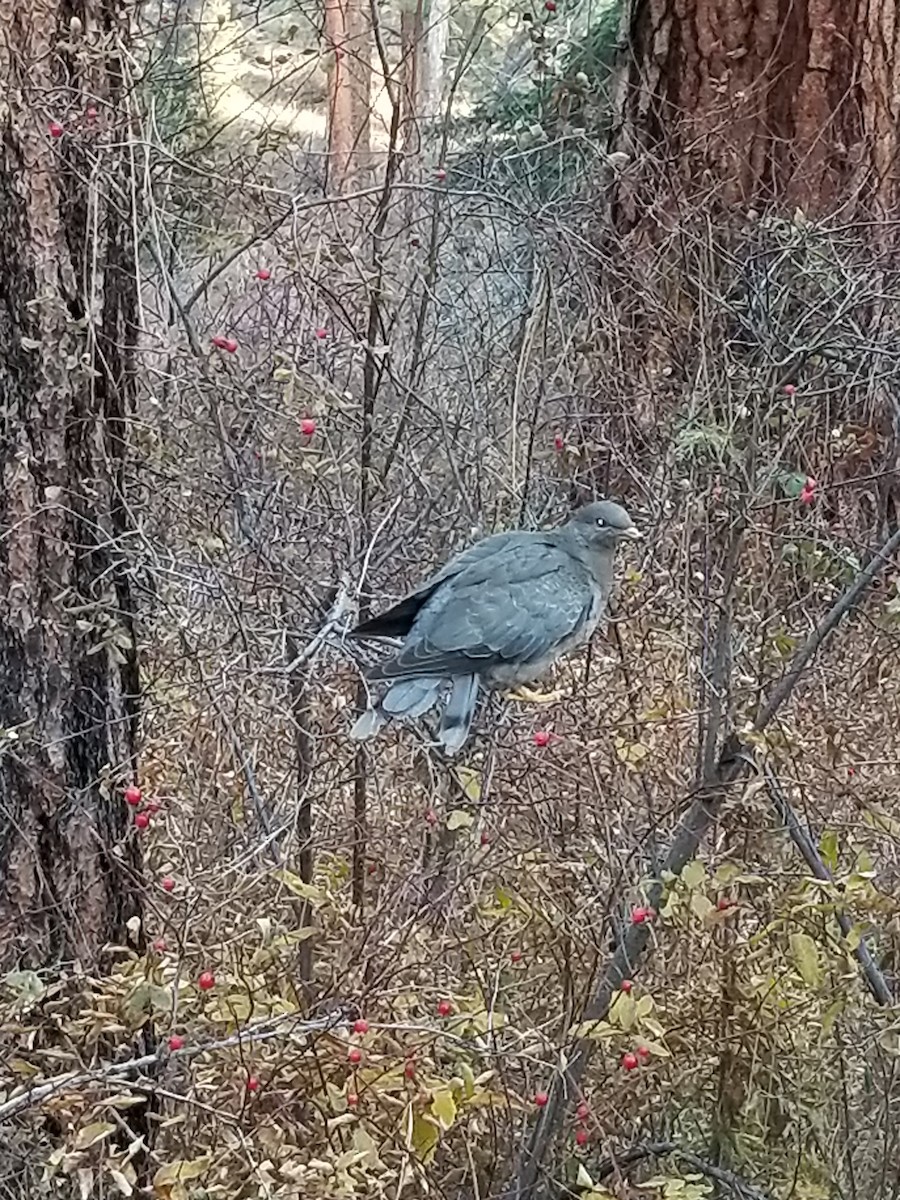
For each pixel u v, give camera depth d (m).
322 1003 3.64
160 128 5.58
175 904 3.75
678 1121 4.61
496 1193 4.13
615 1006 3.60
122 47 4.09
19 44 3.90
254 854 3.88
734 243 6.75
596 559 5.01
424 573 5.48
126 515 4.36
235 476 4.61
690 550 5.04
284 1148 3.25
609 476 6.05
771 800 4.15
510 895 4.15
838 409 6.07
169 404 4.92
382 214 5.21
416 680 4.55
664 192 7.10
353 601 4.50
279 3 7.42
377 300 5.06
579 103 7.78
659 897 4.15
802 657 4.07
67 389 4.06
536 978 4.30
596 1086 4.23
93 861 4.19
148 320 4.90
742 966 4.27
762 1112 4.50
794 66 8.47
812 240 5.94
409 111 6.15
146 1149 3.35
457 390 6.04
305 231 5.41
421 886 4.33
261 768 4.88
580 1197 3.74
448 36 7.07
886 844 4.61
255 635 4.48
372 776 4.86
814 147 8.30
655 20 8.64
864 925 3.77
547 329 6.12
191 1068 3.47
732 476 4.52
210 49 6.86
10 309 4.01
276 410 4.82
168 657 5.00
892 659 5.17
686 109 8.27
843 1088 4.31
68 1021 3.57
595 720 4.63
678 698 4.50
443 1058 4.00
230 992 3.56
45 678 4.13
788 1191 4.26
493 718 4.64
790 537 4.61
